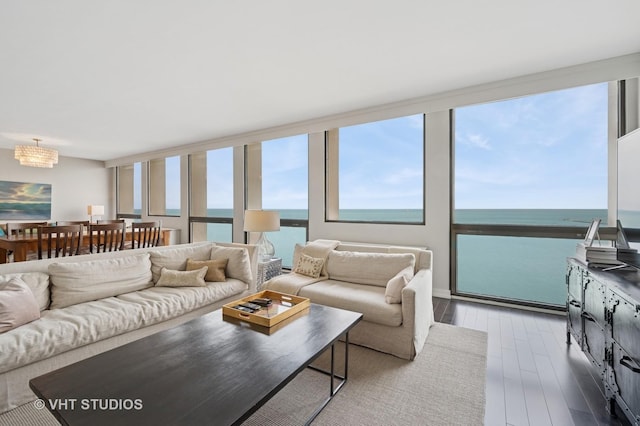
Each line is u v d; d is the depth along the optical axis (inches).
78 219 293.0
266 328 66.8
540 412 63.2
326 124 172.6
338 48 99.0
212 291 106.2
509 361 83.8
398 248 119.6
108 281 95.1
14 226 165.2
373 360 84.6
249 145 215.0
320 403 65.4
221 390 44.2
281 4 76.9
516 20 84.1
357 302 93.1
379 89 133.5
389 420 60.6
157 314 87.7
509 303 128.7
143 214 280.1
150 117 171.8
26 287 76.4
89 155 285.7
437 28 88.0
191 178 248.8
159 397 42.4
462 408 64.2
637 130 77.6
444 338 98.4
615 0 75.5
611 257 78.0
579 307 81.5
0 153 245.8
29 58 102.5
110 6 76.2
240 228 214.7
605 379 64.0
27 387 63.7
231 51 100.2
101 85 126.0
